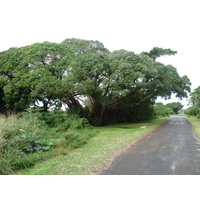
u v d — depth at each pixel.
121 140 8.99
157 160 5.49
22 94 17.08
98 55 15.16
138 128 15.34
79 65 14.58
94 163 5.13
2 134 6.00
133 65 15.32
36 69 15.98
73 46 20.83
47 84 14.45
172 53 24.12
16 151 5.45
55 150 6.55
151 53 24.56
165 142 8.67
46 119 12.48
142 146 7.69
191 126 17.52
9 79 17.77
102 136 10.44
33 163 5.17
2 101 20.28
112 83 14.79
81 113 18.11
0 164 4.53
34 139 6.94
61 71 16.45
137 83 16.47
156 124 19.92
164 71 19.47
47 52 16.55
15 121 8.52
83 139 8.67
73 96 17.83
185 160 5.49
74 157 5.88
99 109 19.92
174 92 24.05
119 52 16.84
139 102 23.23
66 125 11.93
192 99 44.59
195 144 8.16
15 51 18.66
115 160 5.47
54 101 19.16
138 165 4.98
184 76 24.73
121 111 24.72
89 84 14.01
